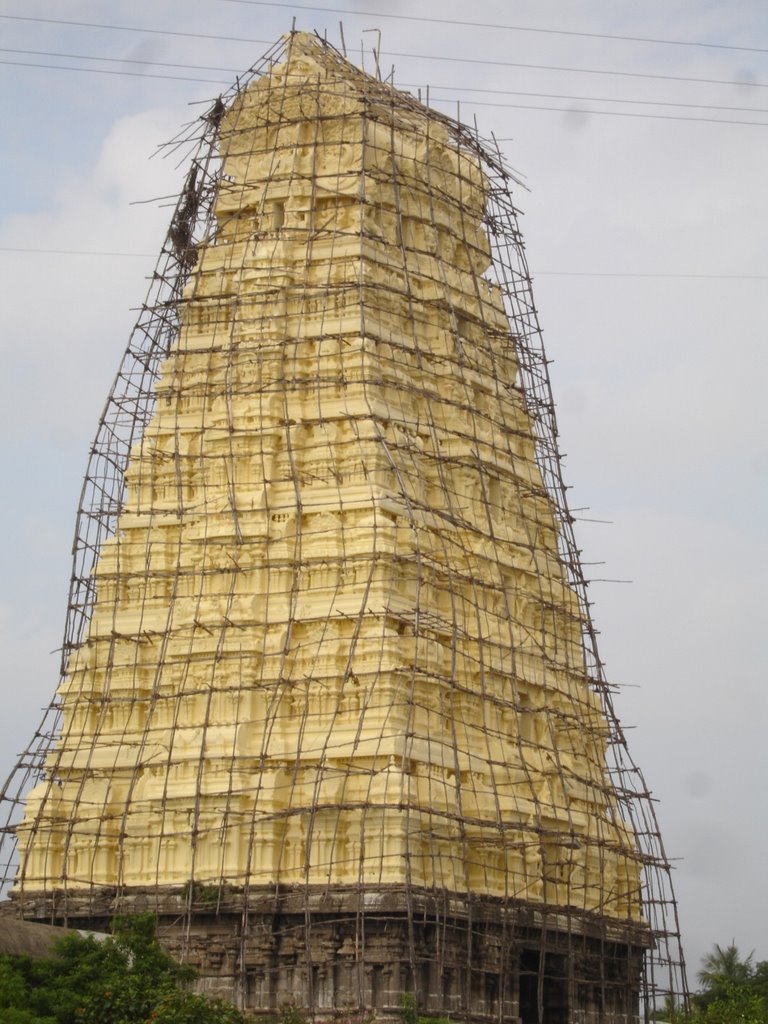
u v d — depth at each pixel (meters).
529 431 91.69
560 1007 80.69
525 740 81.38
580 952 79.88
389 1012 70.38
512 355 92.88
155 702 79.31
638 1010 86.06
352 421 81.44
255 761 75.81
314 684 76.56
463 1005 73.19
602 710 89.25
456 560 82.00
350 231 86.19
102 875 77.25
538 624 86.06
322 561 78.50
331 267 85.00
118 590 82.06
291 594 78.44
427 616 77.25
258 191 88.81
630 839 87.19
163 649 79.25
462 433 84.69
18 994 56.81
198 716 77.75
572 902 81.25
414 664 74.44
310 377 83.31
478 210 94.62
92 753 79.38
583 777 84.00
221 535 80.19
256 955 72.88
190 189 90.94
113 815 77.50
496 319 92.38
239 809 75.19
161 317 88.12
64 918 75.94
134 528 83.25
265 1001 72.44
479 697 79.69
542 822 79.56
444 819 74.69
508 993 76.06
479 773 77.94
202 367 85.25
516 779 79.88
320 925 72.31
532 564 86.56
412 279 87.62
